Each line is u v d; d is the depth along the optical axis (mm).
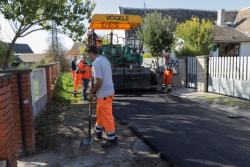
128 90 16250
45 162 5844
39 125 8555
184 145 6559
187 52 22453
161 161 5734
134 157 5961
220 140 6910
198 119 8977
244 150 6230
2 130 4328
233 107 10680
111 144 6688
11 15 12391
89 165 5625
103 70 6594
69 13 13258
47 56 42562
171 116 9414
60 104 12133
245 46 31328
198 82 15336
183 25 23844
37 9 12539
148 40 24000
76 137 7316
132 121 8789
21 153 6238
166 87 15656
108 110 6688
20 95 6188
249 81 12055
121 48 17000
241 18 36781
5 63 13297
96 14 15773
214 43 30172
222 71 13672
